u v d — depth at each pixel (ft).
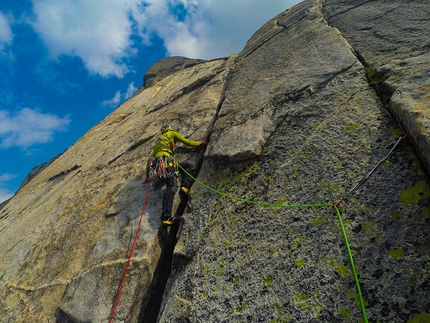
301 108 14.65
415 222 8.42
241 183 13.30
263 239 10.64
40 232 20.40
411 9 17.90
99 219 17.46
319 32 20.47
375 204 9.38
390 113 11.66
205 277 10.69
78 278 14.37
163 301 11.59
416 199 8.83
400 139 10.37
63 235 18.28
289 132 13.93
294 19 25.86
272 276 9.51
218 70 29.43
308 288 8.69
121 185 19.47
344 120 12.63
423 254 7.80
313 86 15.38
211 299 9.99
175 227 14.74
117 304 12.27
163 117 26.12
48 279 15.75
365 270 8.24
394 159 10.12
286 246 9.97
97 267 14.16
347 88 14.06
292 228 10.34
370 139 11.23
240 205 12.39
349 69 15.10
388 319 7.25
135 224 15.29
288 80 17.28
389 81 12.55
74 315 12.87
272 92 17.19
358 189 10.04
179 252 12.35
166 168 15.47
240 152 13.93
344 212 9.73
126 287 12.66
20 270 17.97
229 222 12.04
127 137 27.25
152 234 14.19
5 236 24.18
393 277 7.79
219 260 10.94
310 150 12.42
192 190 14.90
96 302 12.76
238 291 9.74
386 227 8.73
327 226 9.70
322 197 10.54
